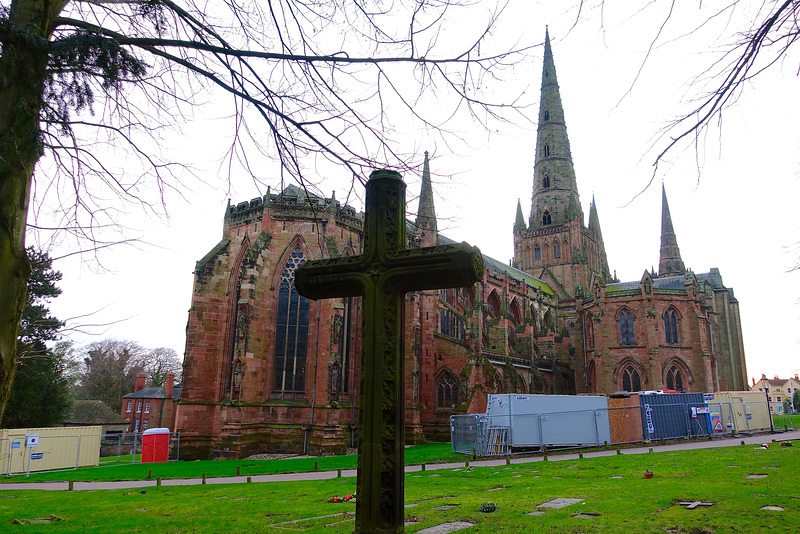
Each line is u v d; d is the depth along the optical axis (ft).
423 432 183.93
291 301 156.15
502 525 39.70
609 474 75.97
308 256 157.69
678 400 153.48
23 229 25.84
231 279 159.53
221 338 154.40
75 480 101.35
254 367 147.13
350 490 68.18
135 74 29.73
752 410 179.73
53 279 107.55
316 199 38.11
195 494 70.38
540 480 72.13
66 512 57.11
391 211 25.26
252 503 58.34
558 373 276.21
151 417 315.78
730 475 67.62
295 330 154.51
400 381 23.32
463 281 23.54
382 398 22.72
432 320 194.70
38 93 26.18
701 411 156.46
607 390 249.55
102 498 70.33
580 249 376.89
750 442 133.90
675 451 112.57
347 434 151.94
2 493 82.02
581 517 42.52
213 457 139.74
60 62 26.91
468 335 192.85
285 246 157.17
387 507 21.93
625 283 275.39
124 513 55.01
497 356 217.97
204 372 150.20
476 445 122.62
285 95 33.55
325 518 45.91
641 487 58.65
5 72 24.85
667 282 276.82
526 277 349.00
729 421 163.94
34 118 25.86
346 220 164.86
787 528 34.65
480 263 23.93
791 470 69.26
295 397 150.30
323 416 143.43
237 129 34.83
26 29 25.31
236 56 31.68
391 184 25.58
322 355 148.15
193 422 145.38
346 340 159.02
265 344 150.82
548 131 408.26
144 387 338.75
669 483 61.36
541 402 129.39
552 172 399.65
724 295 370.73
